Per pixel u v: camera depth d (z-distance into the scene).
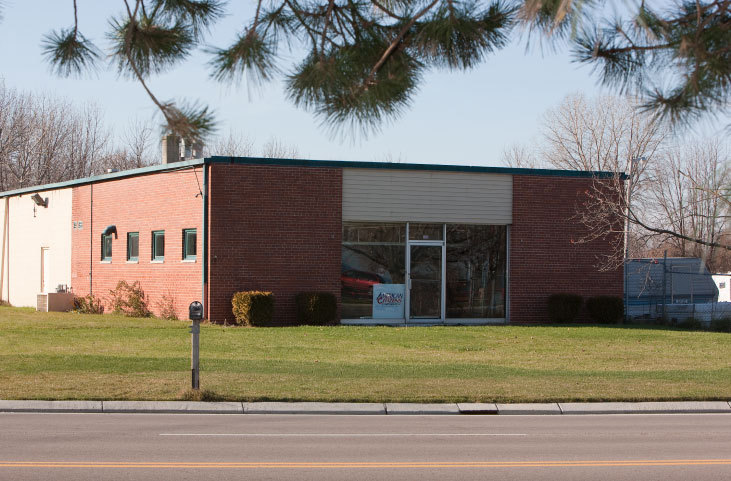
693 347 21.17
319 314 24.45
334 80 6.36
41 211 33.94
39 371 15.52
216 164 24.30
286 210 24.72
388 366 17.00
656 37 5.70
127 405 12.91
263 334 22.02
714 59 5.71
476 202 26.09
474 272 26.27
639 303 29.14
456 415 13.09
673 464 9.09
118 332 22.28
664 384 15.40
